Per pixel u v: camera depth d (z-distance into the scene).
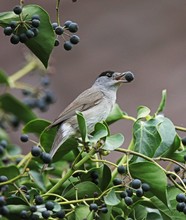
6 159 10.91
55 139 9.42
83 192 8.78
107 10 21.05
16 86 13.75
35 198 8.54
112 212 8.75
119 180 8.66
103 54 20.38
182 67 20.03
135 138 8.95
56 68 19.88
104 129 8.64
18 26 8.77
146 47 20.50
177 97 19.41
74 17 20.84
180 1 21.12
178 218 8.79
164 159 8.84
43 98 13.78
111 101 12.27
